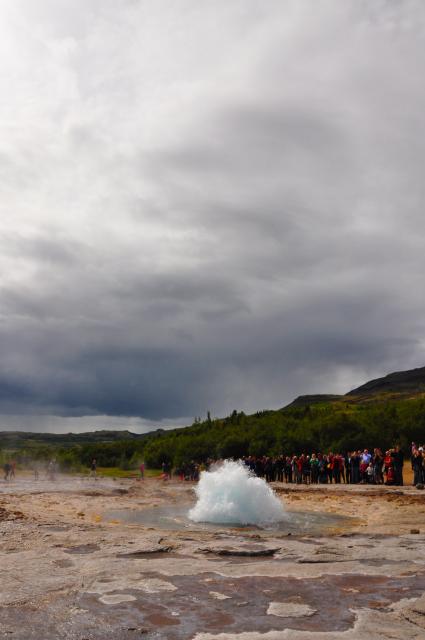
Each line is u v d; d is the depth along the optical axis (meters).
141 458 73.50
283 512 18.50
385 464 30.69
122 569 8.76
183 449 68.62
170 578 8.19
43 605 6.84
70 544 11.09
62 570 8.70
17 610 6.64
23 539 11.67
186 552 10.39
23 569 8.77
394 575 8.39
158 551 10.45
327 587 7.68
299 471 34.59
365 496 24.53
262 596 7.23
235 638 5.71
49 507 21.27
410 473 39.44
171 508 21.67
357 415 63.84
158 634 5.83
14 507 19.89
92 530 13.23
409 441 54.69
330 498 24.28
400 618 6.36
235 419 89.12
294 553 10.28
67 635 5.79
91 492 30.09
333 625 6.11
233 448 64.00
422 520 16.78
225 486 18.23
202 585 7.78
